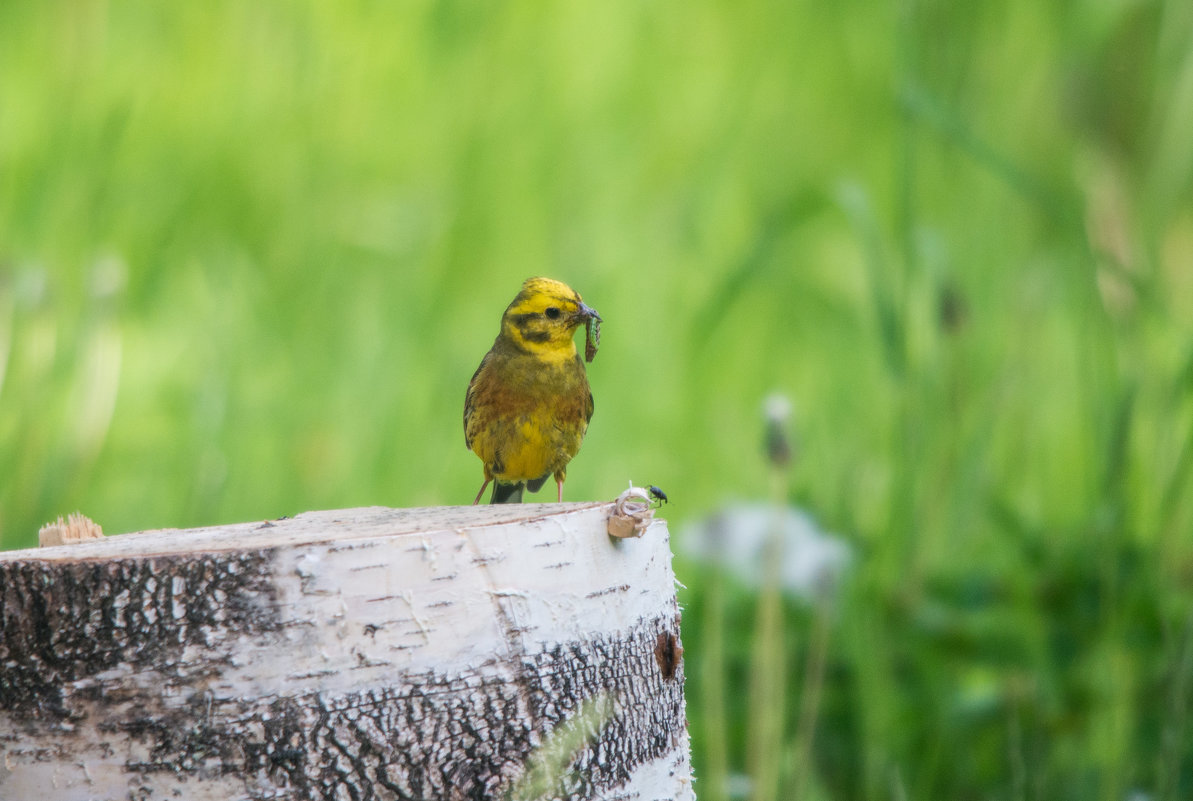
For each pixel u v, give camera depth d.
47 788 4.11
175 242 16.09
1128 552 9.03
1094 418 10.53
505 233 16.25
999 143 15.67
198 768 4.09
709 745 7.73
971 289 14.03
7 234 15.38
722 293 13.40
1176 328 10.41
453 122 17.55
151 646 4.09
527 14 18.42
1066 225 11.80
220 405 12.64
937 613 9.14
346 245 16.08
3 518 11.49
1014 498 11.38
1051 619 8.91
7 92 17.19
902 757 8.36
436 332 14.68
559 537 4.46
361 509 5.28
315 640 4.14
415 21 18.47
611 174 17.09
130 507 12.08
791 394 14.30
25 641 4.11
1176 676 7.37
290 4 18.59
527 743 4.33
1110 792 7.82
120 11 18.44
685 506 12.48
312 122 17.66
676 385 14.16
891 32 18.19
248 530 4.71
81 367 12.52
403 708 4.20
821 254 16.16
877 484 11.98
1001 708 8.43
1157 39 14.80
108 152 16.36
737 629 9.21
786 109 18.12
